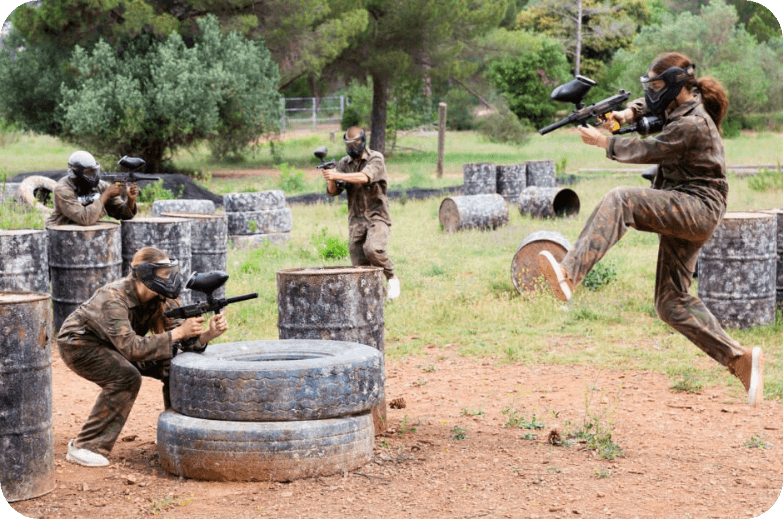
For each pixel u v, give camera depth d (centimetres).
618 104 624
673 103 626
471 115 5672
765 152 4241
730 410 852
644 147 607
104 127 3538
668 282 672
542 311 1288
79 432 764
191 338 736
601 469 679
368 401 697
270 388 662
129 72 3628
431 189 3002
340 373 677
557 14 6425
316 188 3331
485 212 2078
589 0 6369
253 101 3756
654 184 655
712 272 1172
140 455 747
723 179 615
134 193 1213
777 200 2236
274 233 1923
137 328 734
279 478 655
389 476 668
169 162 4059
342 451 671
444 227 2106
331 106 6812
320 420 672
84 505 621
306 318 789
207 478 665
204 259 1394
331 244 1750
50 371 657
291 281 792
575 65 6450
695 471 672
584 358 1070
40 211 1975
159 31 3653
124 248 1253
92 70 3609
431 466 691
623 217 594
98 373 714
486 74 5719
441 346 1164
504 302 1350
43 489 643
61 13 3588
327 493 629
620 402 891
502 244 1872
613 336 1168
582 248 586
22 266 1118
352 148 1224
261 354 730
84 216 1177
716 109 624
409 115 5462
